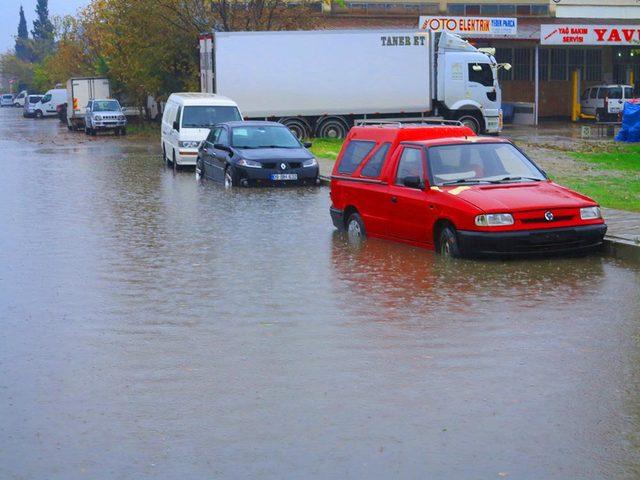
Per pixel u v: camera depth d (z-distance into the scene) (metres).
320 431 6.38
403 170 14.06
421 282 11.39
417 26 57.91
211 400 7.08
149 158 35.03
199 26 49.50
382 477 5.58
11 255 13.88
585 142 37.81
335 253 13.62
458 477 5.57
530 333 8.95
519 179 13.67
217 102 29.53
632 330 9.02
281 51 39.12
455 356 8.18
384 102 40.09
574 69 57.59
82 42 77.75
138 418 6.70
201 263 13.02
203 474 5.67
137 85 56.41
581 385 7.33
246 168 23.33
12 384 7.58
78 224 17.17
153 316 9.90
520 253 12.44
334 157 31.64
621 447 6.02
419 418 6.61
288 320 9.61
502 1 61.41
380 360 8.09
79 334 9.18
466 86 41.09
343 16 59.09
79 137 52.38
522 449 6.00
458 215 12.63
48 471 5.76
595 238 12.77
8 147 42.38
